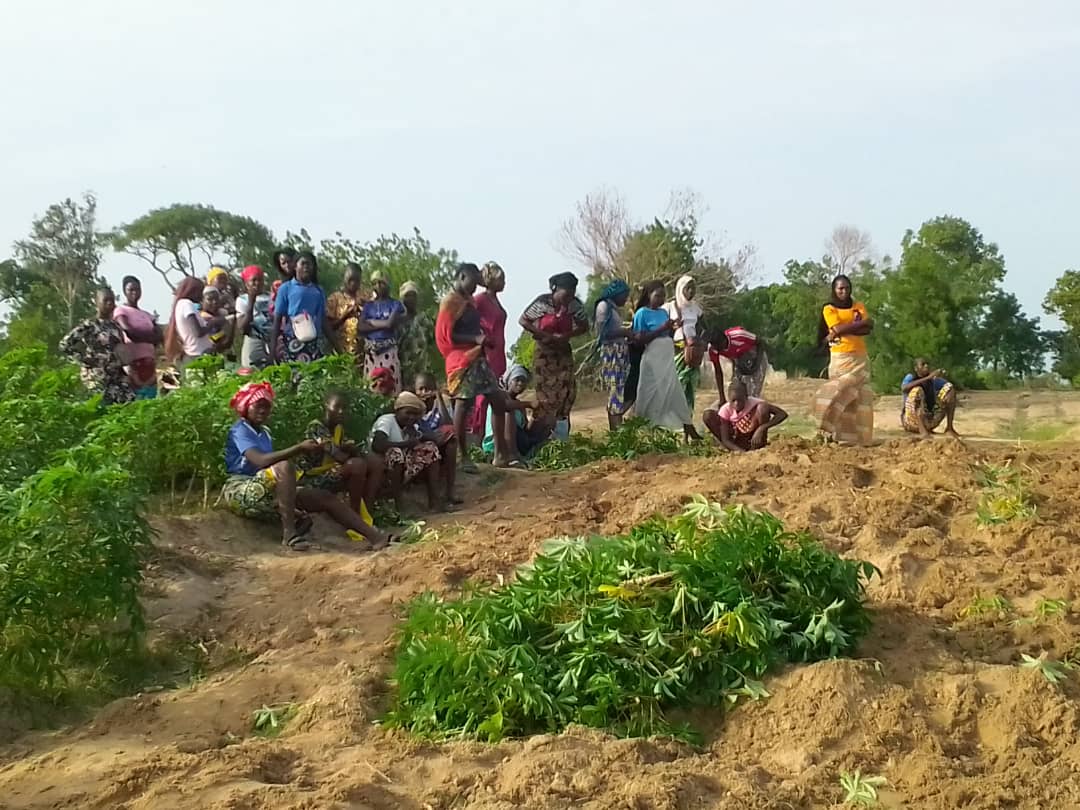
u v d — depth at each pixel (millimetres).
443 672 4715
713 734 4609
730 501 7438
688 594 5000
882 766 4199
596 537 5594
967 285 34156
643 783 3955
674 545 5500
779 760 4324
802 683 4633
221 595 6531
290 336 10117
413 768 4266
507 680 4637
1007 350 38312
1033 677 4520
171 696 5156
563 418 10812
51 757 4520
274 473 7512
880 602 5598
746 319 36719
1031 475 7672
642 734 4516
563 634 4938
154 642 5820
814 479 7801
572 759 4164
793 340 42344
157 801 3996
